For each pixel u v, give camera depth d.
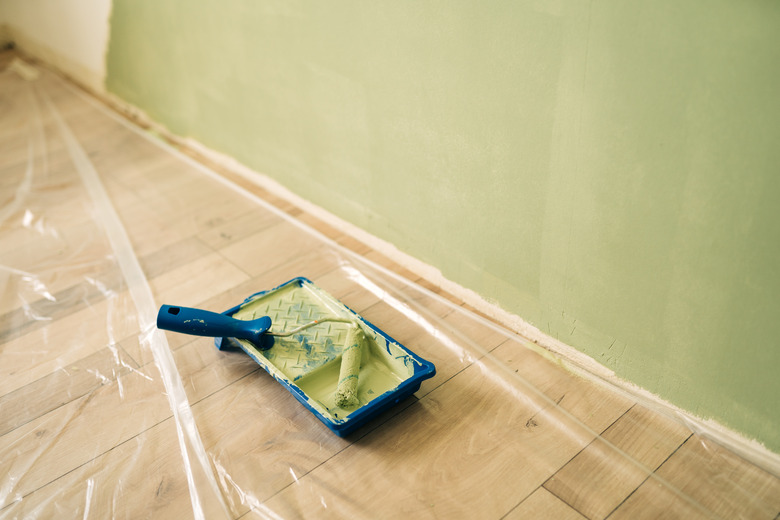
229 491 1.27
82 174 2.48
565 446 1.32
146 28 2.48
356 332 1.51
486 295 1.66
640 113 1.15
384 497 1.24
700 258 1.18
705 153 1.10
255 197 2.27
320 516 1.21
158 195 2.33
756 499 1.20
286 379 1.40
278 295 1.70
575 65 1.21
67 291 1.87
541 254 1.46
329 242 2.01
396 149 1.70
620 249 1.30
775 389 1.18
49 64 3.41
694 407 1.32
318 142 1.96
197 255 1.99
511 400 1.43
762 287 1.12
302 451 1.34
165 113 2.67
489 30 1.32
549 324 1.53
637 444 1.31
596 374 1.48
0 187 2.42
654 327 1.32
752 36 0.98
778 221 1.05
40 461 1.36
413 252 1.82
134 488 1.29
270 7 1.85
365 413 1.32
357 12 1.59
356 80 1.71
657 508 1.19
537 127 1.33
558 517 1.19
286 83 1.95
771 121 1.00
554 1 1.19
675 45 1.06
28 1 3.25
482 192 1.53
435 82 1.50
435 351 1.58
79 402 1.50
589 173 1.28
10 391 1.54
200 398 1.48
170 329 1.45
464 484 1.25
